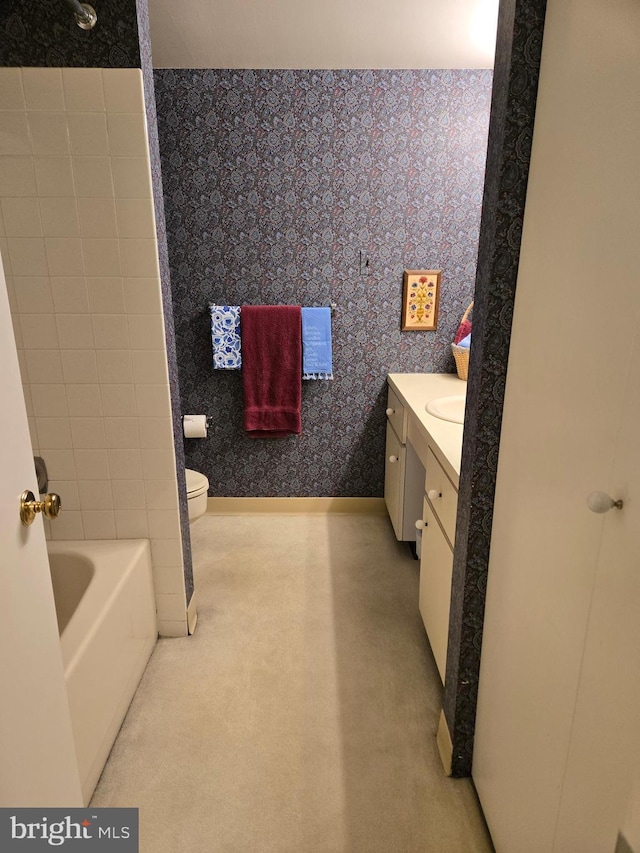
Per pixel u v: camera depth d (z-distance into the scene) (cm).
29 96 166
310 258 293
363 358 308
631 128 76
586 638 89
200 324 301
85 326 186
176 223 287
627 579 77
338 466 324
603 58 84
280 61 257
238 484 327
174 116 273
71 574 198
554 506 101
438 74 268
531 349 113
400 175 282
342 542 296
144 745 168
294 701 186
